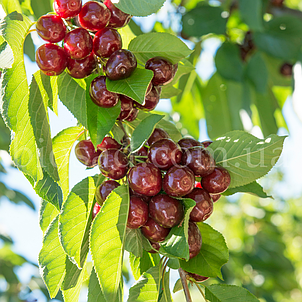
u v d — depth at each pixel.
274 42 1.13
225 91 1.29
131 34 0.83
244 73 1.17
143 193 0.69
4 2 0.76
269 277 1.86
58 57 0.69
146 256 0.75
